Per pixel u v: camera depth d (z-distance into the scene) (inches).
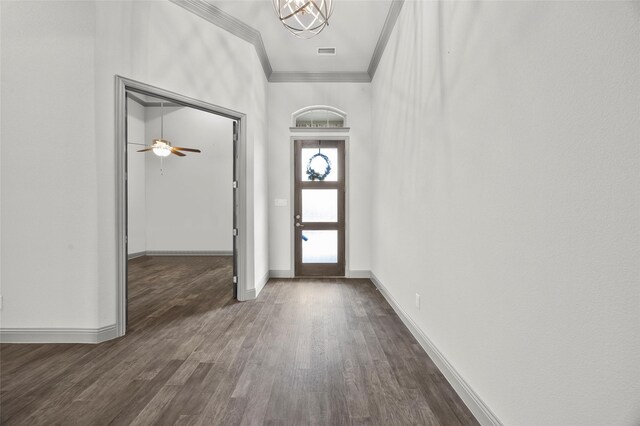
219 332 119.0
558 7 45.8
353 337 114.4
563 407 45.7
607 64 38.3
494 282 63.2
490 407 64.9
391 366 93.4
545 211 48.9
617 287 37.4
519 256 55.2
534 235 51.4
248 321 130.7
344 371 90.5
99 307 110.0
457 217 79.5
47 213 108.8
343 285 189.8
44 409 73.1
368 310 144.5
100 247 110.2
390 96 150.1
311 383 84.3
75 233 109.0
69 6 108.0
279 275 209.9
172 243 308.0
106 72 111.3
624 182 36.4
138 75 119.6
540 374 50.3
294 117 212.4
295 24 153.3
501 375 61.0
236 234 162.2
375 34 160.7
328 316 136.5
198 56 139.9
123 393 79.5
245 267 161.0
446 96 85.3
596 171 39.9
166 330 121.0
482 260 67.6
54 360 96.7
